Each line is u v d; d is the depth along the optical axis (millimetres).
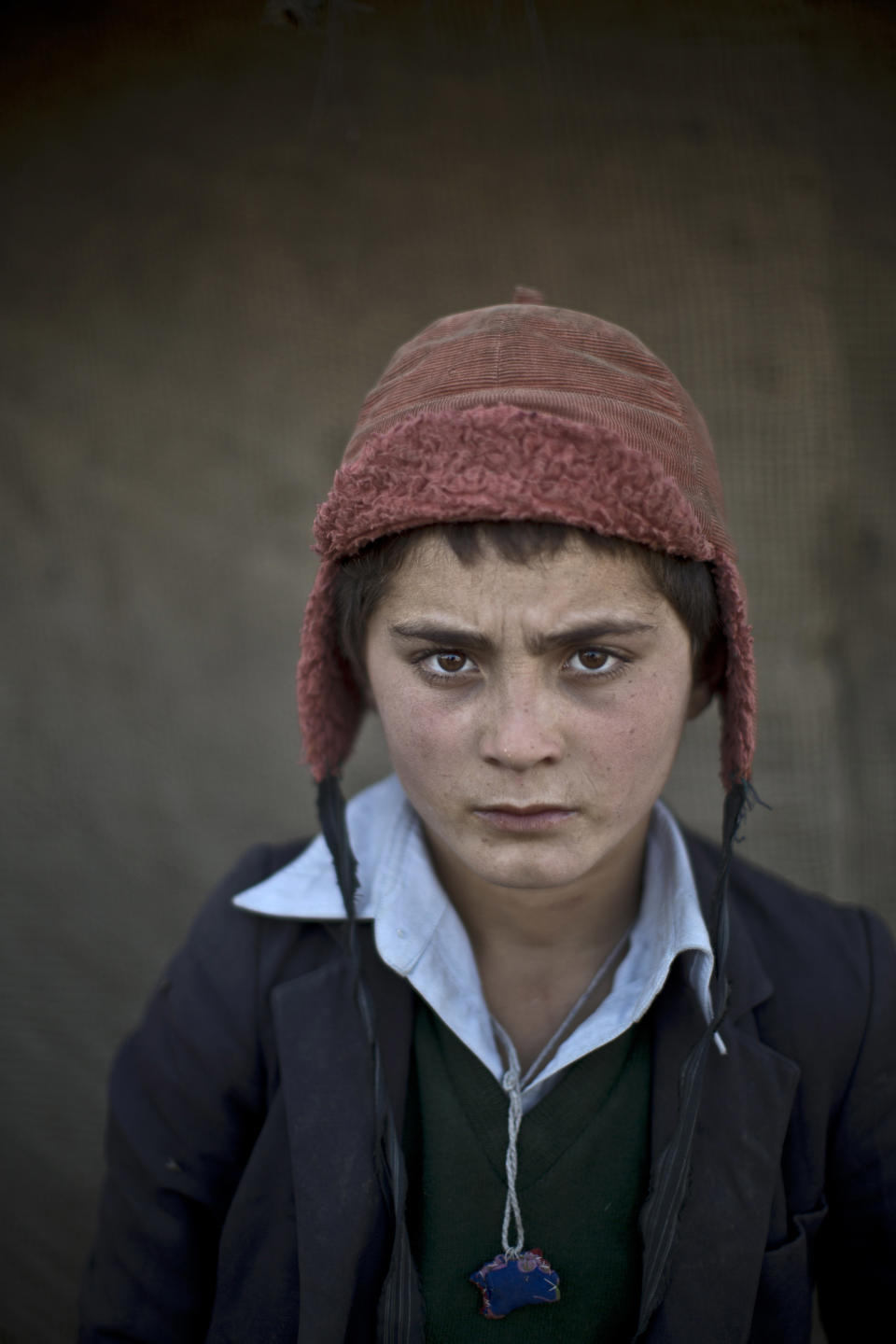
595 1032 655
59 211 2453
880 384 2100
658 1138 652
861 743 2049
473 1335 652
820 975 724
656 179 2129
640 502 538
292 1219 679
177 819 2285
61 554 2482
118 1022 2002
